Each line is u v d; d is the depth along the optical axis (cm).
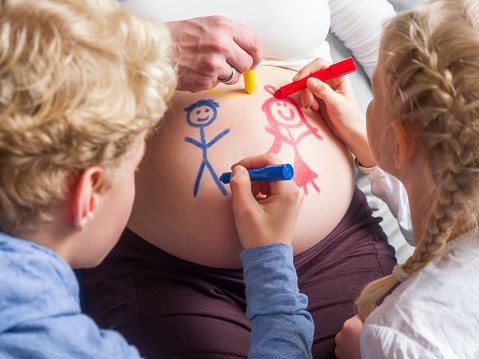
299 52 112
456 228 73
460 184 64
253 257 85
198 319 91
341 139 108
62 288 59
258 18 106
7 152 54
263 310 82
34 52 53
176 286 95
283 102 103
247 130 97
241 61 93
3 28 53
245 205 86
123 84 59
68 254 66
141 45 63
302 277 101
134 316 92
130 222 100
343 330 86
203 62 90
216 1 104
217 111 98
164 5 103
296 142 99
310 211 98
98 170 60
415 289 69
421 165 71
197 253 97
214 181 93
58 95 54
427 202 72
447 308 67
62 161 56
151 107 64
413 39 67
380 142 81
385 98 74
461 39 65
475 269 68
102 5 63
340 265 104
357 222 112
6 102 53
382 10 137
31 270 56
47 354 54
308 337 82
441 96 63
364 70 148
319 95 100
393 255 112
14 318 54
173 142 96
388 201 116
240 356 89
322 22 112
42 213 59
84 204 60
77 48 56
